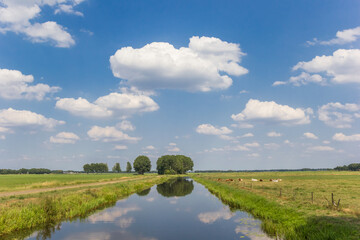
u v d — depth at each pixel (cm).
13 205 2178
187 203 3372
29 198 2688
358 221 1548
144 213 2655
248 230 1853
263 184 5353
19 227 1888
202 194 4528
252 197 2830
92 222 2219
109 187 4303
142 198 3988
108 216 2491
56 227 2031
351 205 2191
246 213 2517
